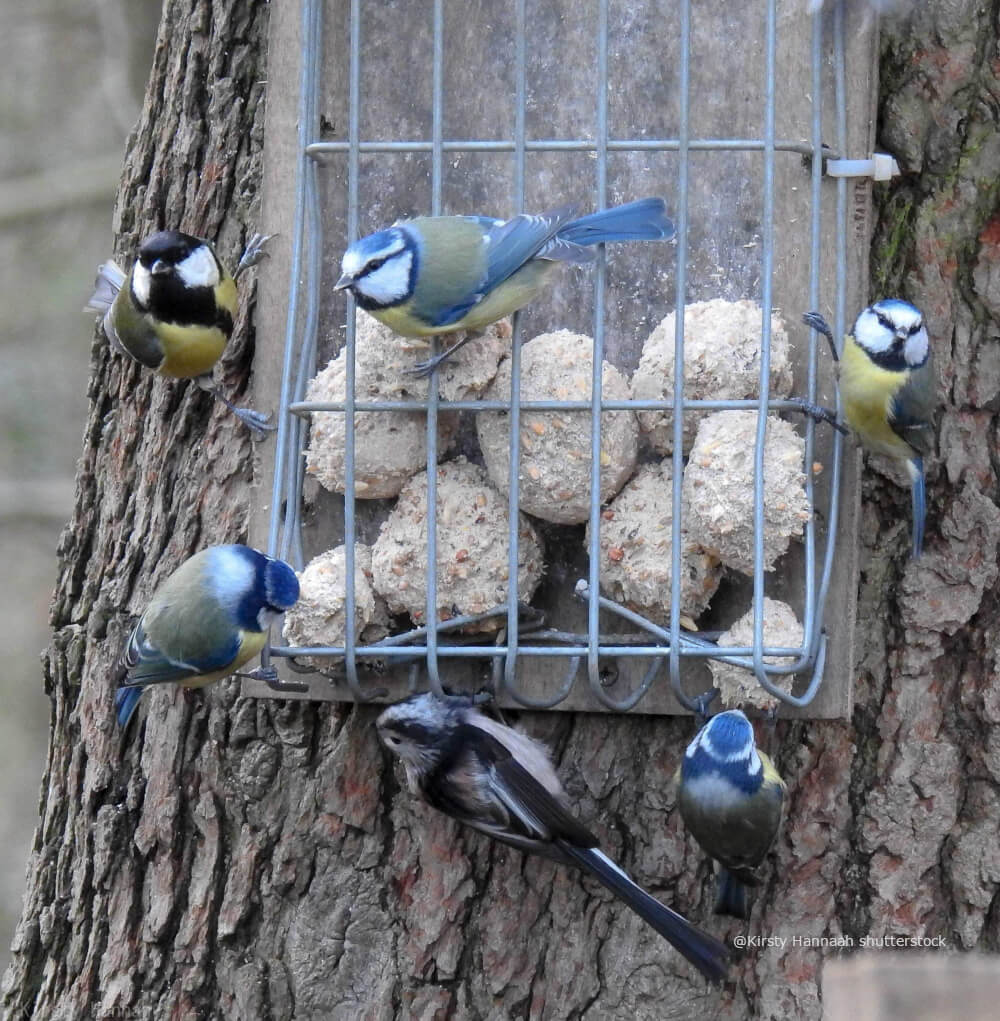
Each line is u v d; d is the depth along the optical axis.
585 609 7.90
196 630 7.55
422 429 7.83
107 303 9.20
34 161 15.19
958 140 8.10
